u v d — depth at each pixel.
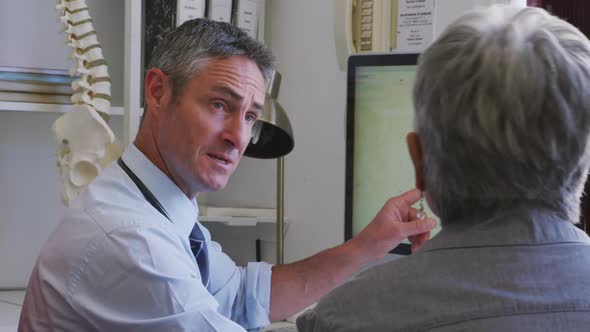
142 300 1.22
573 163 0.82
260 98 1.43
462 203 0.86
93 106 2.02
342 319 0.85
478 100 0.81
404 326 0.81
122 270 1.23
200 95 1.37
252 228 2.41
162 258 1.24
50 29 2.38
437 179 0.87
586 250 0.83
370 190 1.83
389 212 1.62
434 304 0.81
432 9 1.92
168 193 1.42
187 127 1.37
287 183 2.34
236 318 1.67
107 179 1.39
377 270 0.87
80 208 1.32
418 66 0.89
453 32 0.86
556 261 0.81
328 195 2.21
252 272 1.69
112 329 1.23
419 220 1.60
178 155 1.38
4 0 2.32
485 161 0.82
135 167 1.42
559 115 0.80
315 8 2.26
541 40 0.82
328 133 2.22
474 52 0.82
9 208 2.38
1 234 2.37
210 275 1.64
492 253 0.82
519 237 0.83
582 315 0.78
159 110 1.40
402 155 1.78
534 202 0.84
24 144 2.39
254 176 2.43
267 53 1.43
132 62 2.07
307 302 1.68
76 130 1.97
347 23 2.00
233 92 1.37
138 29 2.08
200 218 2.17
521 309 0.78
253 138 1.93
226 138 1.38
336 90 2.20
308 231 2.27
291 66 2.34
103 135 1.98
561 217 0.85
